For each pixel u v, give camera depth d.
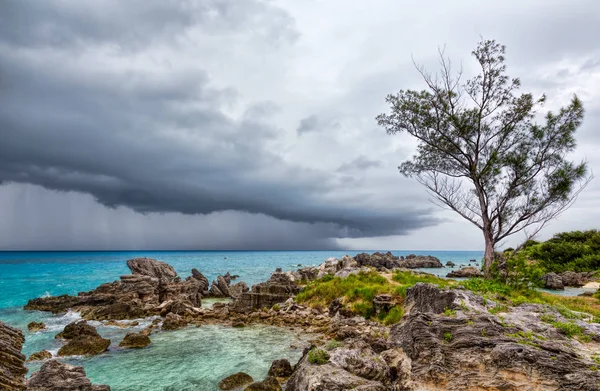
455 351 11.42
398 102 33.41
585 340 12.18
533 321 13.66
